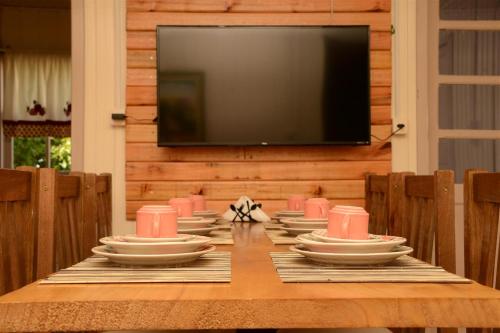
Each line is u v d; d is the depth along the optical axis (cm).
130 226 316
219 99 315
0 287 109
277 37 317
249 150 321
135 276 93
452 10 337
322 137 317
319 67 318
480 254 126
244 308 77
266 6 321
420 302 77
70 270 98
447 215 141
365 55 318
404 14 324
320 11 322
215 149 320
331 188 320
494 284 120
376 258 101
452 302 77
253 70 317
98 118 317
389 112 323
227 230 195
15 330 76
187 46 315
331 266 103
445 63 339
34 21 575
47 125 575
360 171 321
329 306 77
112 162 317
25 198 124
